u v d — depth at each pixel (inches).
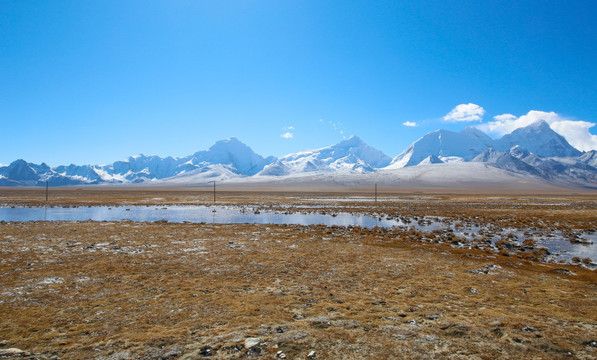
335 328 475.8
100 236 1375.5
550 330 471.8
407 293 672.4
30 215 2664.9
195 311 551.5
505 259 1061.1
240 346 414.9
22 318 515.8
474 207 3841.0
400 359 386.9
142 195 6673.2
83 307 568.1
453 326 484.1
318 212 3088.1
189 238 1364.4
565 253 1253.1
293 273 825.5
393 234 1616.6
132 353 400.2
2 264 856.3
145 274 795.4
